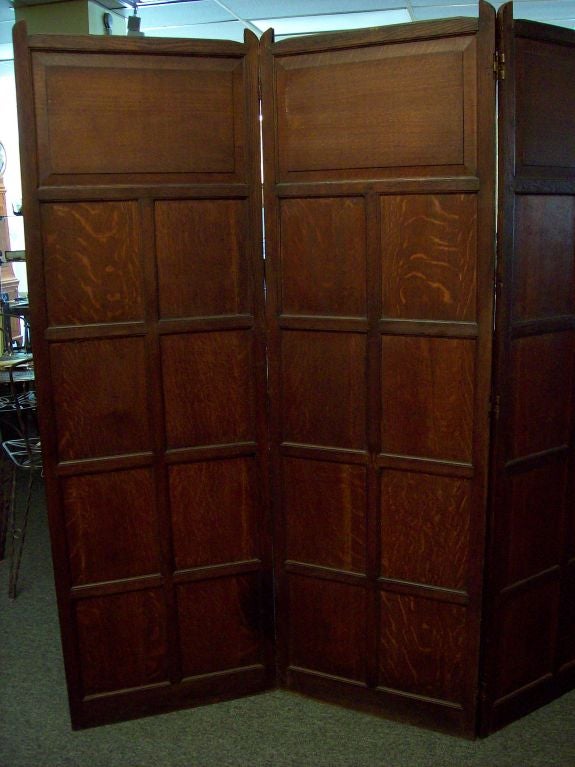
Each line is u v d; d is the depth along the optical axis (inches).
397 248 75.9
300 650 91.1
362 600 85.8
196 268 80.4
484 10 68.2
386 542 83.1
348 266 78.0
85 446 81.2
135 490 83.7
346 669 88.9
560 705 90.8
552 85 73.9
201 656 90.0
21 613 115.6
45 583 125.8
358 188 75.7
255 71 77.5
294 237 79.8
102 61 74.3
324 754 82.3
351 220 76.9
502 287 73.4
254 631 91.1
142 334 80.0
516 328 75.9
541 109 73.4
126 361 80.5
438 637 83.4
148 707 89.4
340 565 85.6
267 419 85.0
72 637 85.0
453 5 181.2
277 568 88.9
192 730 86.8
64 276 77.3
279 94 77.3
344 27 204.2
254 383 84.2
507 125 70.2
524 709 88.4
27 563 133.7
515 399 78.2
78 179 75.8
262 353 83.4
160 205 78.1
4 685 96.5
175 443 83.5
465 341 75.2
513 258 74.2
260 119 78.5
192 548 86.6
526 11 190.7
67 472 81.0
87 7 161.0
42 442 79.7
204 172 78.7
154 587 86.4
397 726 86.9
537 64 72.1
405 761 80.9
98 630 85.9
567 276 80.7
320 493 84.7
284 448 84.9
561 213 78.4
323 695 91.0
